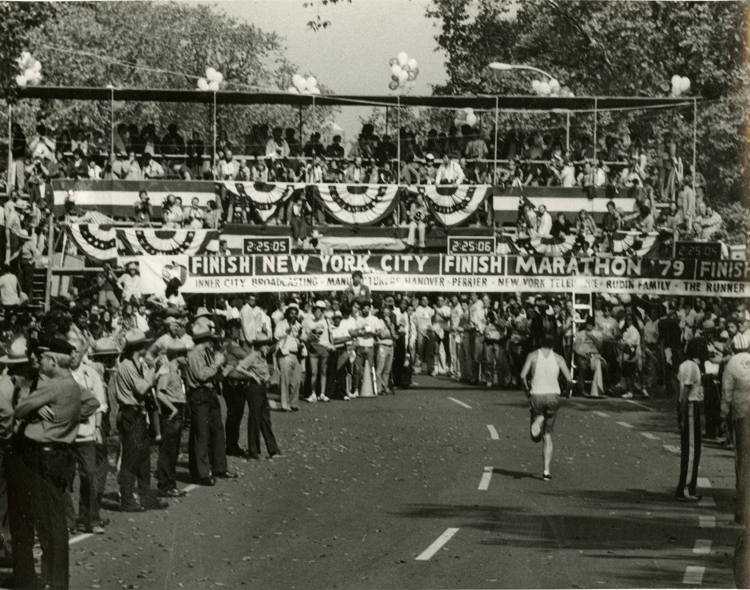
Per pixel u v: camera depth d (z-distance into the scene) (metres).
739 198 79.00
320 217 70.25
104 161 69.19
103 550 28.50
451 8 80.94
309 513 33.75
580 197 71.00
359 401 59.22
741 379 33.88
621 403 60.19
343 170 71.69
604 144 81.06
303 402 58.69
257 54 75.38
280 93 71.56
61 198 65.81
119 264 63.28
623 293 66.50
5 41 47.88
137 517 32.50
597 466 42.59
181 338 39.22
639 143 75.62
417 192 70.94
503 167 75.00
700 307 66.25
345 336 60.19
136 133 70.50
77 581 25.58
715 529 32.22
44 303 58.00
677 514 34.38
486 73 83.62
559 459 43.81
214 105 71.12
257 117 80.31
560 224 70.94
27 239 57.03
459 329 72.44
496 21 83.38
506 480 39.56
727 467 42.75
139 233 63.66
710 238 72.81
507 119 83.38
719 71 80.56
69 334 29.09
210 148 73.06
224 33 76.06
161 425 35.12
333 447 45.34
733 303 66.31
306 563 27.59
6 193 63.19
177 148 71.00
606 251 68.31
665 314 67.00
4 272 54.91
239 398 43.06
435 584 25.62
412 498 36.25
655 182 75.44
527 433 49.62
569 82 83.50
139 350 33.16
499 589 25.17
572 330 65.00
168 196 67.25
